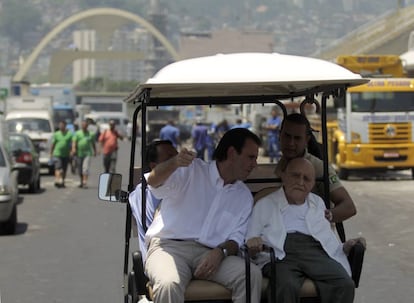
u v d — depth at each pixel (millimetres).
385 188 50406
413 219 35719
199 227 13516
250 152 13547
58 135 55656
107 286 22812
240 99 16734
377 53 105750
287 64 13164
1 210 32125
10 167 34438
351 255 13578
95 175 68438
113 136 58438
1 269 25500
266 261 13312
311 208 13688
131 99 15445
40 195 50188
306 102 16500
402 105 55656
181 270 12938
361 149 55500
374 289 22156
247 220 13656
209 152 71312
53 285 23062
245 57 13422
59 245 30000
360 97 55688
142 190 14391
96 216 38688
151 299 13125
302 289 13000
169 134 63062
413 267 25031
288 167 13703
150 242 13719
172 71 13008
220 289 12891
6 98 84625
